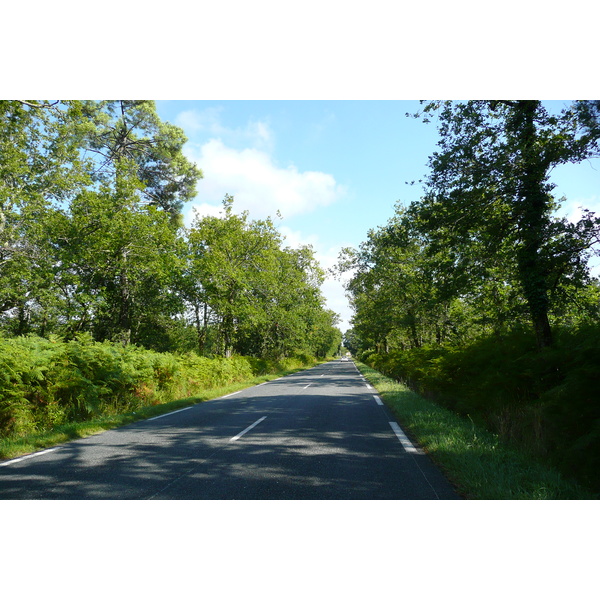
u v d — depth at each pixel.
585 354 6.59
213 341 39.75
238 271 28.78
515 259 11.71
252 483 5.12
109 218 22.64
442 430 7.84
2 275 19.45
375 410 11.81
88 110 28.83
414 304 24.38
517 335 11.80
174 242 25.38
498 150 10.56
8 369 8.62
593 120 8.62
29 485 5.09
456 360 13.31
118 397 12.76
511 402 9.79
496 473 5.03
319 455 6.52
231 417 10.63
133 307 29.69
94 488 4.96
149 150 33.28
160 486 5.03
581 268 10.30
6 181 19.23
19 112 9.91
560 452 5.93
